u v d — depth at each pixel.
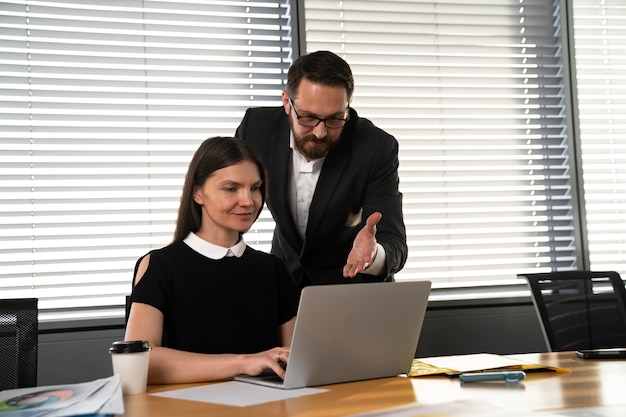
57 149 3.06
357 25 3.44
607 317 2.45
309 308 1.35
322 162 2.29
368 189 2.31
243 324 1.72
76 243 3.07
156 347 1.54
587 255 3.60
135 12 3.19
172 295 1.67
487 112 3.57
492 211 3.52
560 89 3.66
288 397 1.30
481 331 3.41
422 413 1.15
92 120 3.12
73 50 3.11
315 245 2.31
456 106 3.54
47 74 3.07
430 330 3.36
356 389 1.38
